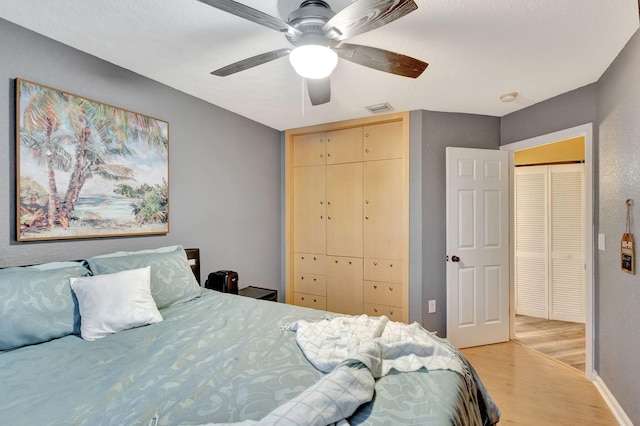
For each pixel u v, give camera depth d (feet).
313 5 4.55
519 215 13.39
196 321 5.64
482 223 10.09
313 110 10.04
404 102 9.29
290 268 12.41
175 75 7.52
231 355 4.33
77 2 4.87
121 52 6.43
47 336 4.65
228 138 10.09
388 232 10.60
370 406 3.21
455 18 5.21
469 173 9.99
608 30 5.55
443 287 10.07
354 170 11.23
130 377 3.67
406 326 5.06
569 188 12.61
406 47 6.13
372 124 10.86
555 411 6.73
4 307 4.39
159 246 7.89
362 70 7.16
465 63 6.79
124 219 7.03
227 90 8.45
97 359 4.13
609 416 6.56
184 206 8.59
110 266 5.91
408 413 3.11
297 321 5.38
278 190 12.54
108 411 3.04
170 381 3.61
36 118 5.64
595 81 7.66
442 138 10.05
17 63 5.48
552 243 12.85
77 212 6.21
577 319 12.44
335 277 11.59
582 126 7.97
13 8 5.02
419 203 9.88
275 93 8.66
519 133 9.87
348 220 11.34
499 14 5.11
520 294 13.39
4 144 5.33
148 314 5.45
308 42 4.51
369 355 3.82
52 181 5.85
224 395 3.36
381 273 10.71
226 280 8.71
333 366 3.90
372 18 4.02
